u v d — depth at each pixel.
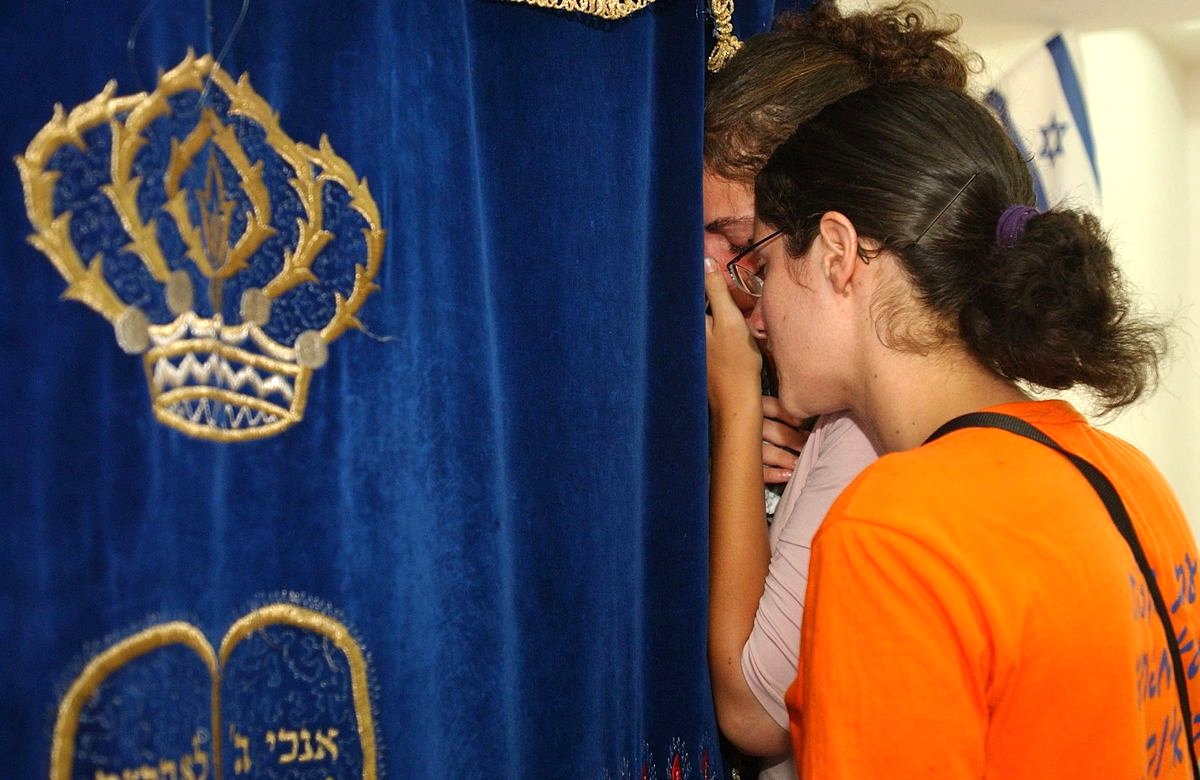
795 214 1.01
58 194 0.64
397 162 0.85
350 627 0.80
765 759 1.27
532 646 1.00
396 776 0.83
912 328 0.95
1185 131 5.14
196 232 0.71
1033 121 2.93
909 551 0.80
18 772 0.62
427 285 0.87
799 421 1.34
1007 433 0.89
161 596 0.69
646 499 1.16
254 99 0.75
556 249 1.01
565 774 1.02
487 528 0.92
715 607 1.17
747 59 1.20
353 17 0.81
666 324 1.15
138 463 0.67
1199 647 0.95
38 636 0.63
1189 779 0.92
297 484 0.77
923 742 0.79
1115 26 2.89
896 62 1.17
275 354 0.76
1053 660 0.79
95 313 0.66
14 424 0.62
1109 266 0.90
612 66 1.06
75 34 0.65
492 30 0.96
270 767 0.76
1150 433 4.43
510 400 0.99
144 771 0.67
